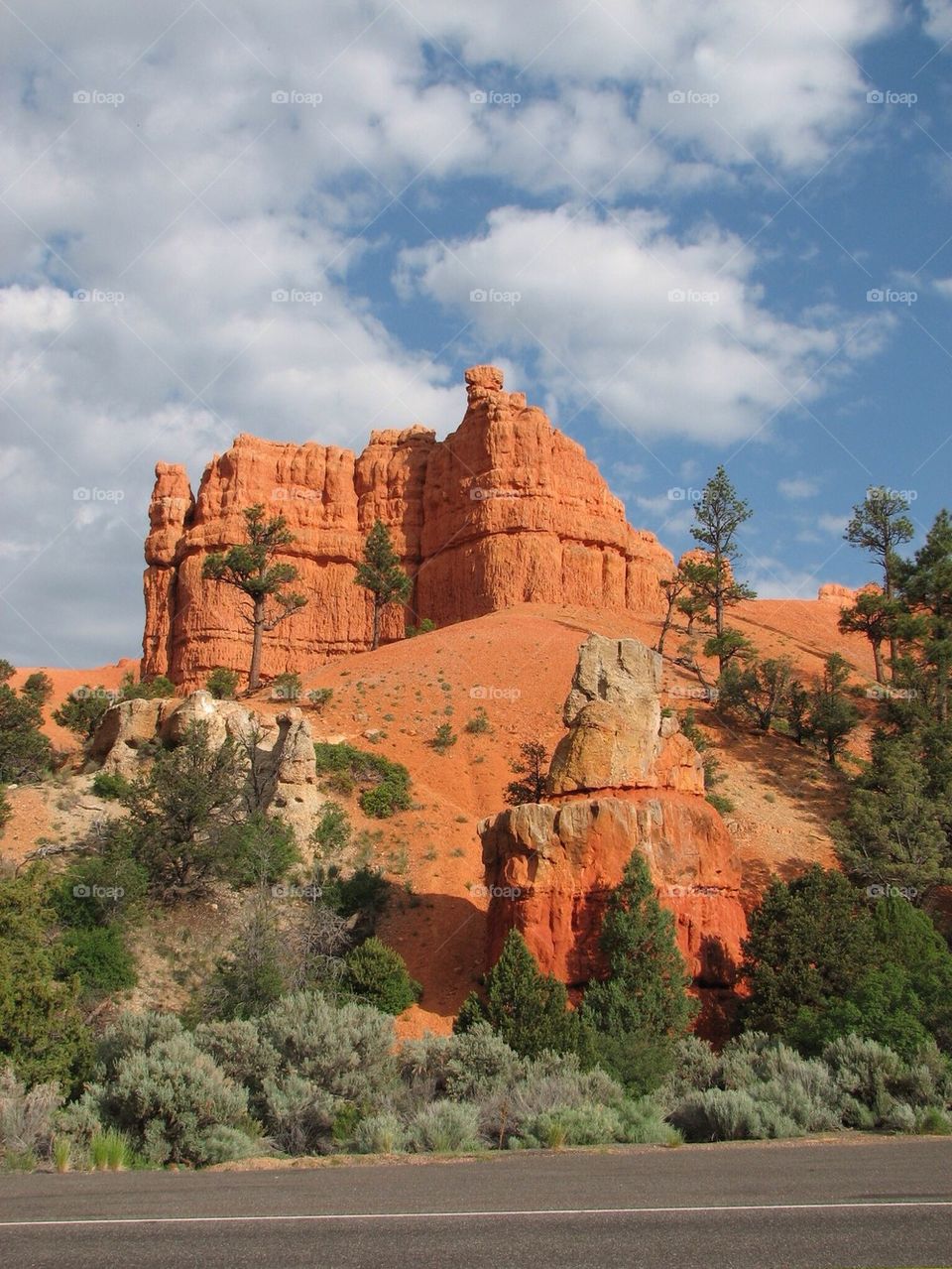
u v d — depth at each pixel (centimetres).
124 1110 2302
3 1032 2714
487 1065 2855
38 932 3155
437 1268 944
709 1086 3056
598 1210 1206
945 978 3631
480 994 4103
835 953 3778
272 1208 1281
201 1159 2170
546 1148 2195
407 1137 2275
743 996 3959
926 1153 1936
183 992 4044
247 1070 2655
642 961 3594
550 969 3828
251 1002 3697
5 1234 1109
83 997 3772
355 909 4703
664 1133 2317
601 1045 3191
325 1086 2667
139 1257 995
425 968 4450
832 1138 2280
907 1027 3169
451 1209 1241
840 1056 2878
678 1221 1134
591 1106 2414
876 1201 1266
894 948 4059
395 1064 2881
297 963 4038
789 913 3909
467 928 4719
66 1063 2766
